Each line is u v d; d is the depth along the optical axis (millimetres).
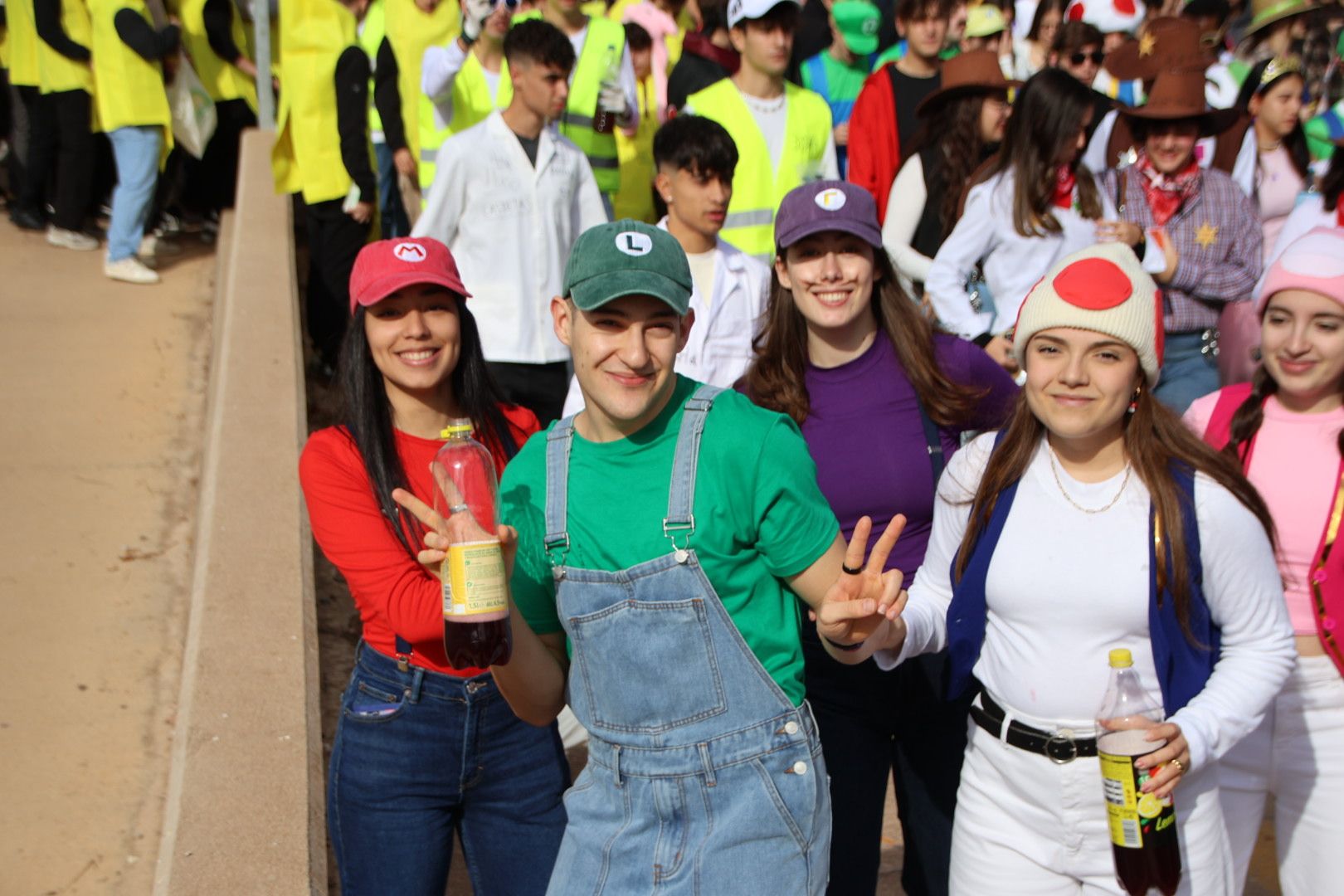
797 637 2693
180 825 3420
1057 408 2879
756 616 2641
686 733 2598
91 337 7820
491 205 5785
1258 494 2875
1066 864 2998
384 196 8922
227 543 4688
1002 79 5707
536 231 5840
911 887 3680
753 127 6457
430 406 3289
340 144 7488
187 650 4281
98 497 6109
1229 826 3492
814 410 3586
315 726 3979
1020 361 3012
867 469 3514
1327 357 3355
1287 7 8078
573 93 7500
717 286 4582
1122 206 5430
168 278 8883
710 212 4516
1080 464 2973
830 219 3395
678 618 2562
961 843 3178
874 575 2574
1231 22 9844
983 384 3633
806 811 2607
